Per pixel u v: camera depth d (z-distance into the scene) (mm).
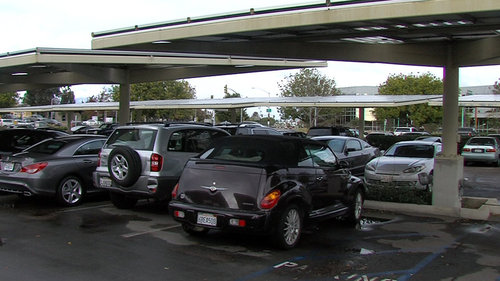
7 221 7949
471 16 6152
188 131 9023
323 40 8383
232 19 7430
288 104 30016
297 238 6578
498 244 6918
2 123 58969
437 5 5910
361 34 7758
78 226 7621
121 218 8320
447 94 9094
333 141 14391
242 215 6008
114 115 79250
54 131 13102
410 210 9375
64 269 5336
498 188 13688
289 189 6328
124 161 8297
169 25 8078
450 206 9062
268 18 7121
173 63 15367
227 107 31844
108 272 5262
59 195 9258
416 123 55531
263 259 5934
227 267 5555
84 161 9711
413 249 6578
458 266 5785
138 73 19062
